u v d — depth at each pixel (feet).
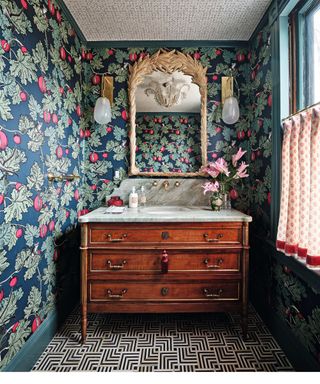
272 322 5.81
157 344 5.48
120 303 5.57
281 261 5.33
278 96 5.58
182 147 7.43
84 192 7.50
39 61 4.95
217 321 6.35
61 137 5.99
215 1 5.76
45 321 5.31
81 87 7.24
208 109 7.47
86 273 5.55
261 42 6.57
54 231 5.69
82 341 5.48
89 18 6.36
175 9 6.03
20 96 4.30
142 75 7.41
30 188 4.64
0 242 3.79
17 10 4.24
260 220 6.68
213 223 5.55
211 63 7.42
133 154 7.39
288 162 5.11
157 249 5.53
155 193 7.41
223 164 6.68
